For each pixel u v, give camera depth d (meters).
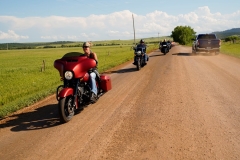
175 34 135.00
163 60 19.36
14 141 4.78
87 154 4.02
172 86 8.83
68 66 5.72
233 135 4.52
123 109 6.41
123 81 10.62
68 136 4.84
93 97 6.51
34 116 6.43
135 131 4.87
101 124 5.39
